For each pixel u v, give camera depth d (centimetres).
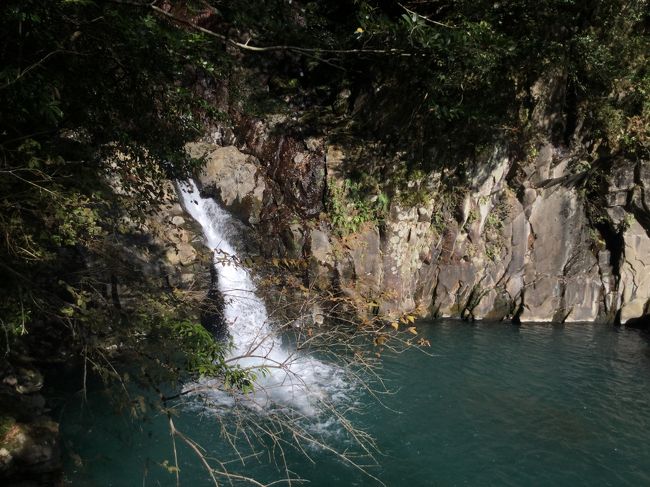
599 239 1448
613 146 1359
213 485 610
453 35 509
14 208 458
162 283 950
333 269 1289
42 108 380
